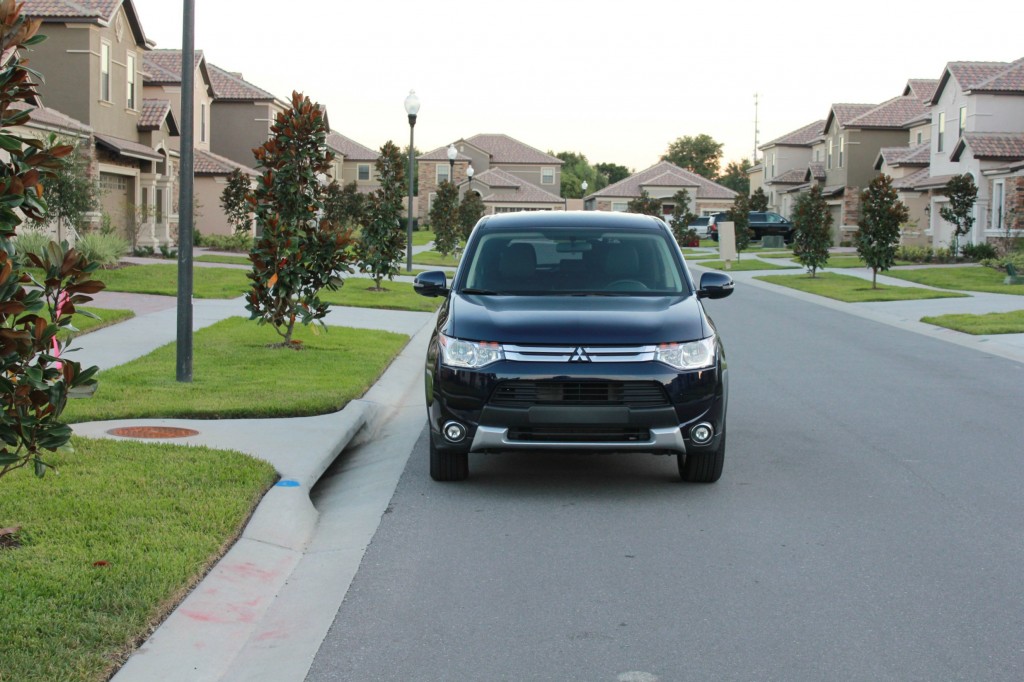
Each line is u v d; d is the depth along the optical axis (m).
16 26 4.95
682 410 7.00
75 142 25.94
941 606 5.17
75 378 5.28
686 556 5.97
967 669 4.41
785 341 17.12
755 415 10.58
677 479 7.87
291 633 4.85
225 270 28.00
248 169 48.72
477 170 93.00
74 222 25.64
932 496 7.41
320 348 14.20
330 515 6.96
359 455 8.91
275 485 7.20
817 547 6.16
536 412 6.91
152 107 36.47
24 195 4.92
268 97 53.62
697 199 87.44
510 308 7.51
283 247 13.84
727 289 8.33
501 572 5.69
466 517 6.80
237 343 14.29
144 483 6.87
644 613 5.07
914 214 48.78
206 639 4.70
